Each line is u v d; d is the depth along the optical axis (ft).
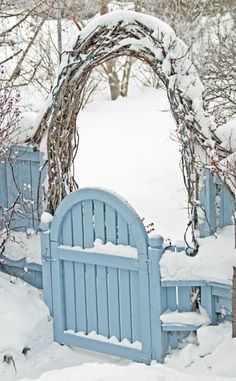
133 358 17.37
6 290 18.65
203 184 16.89
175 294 16.87
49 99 19.39
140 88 50.57
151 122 41.42
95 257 17.65
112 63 47.96
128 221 16.93
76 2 41.98
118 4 51.44
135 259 16.93
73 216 18.01
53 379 13.24
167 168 33.81
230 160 16.22
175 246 17.01
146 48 17.53
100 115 44.11
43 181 19.77
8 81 25.27
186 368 16.07
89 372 13.46
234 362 15.19
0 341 17.30
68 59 18.48
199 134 16.96
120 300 17.53
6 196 21.03
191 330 16.61
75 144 19.75
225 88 28.58
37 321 18.16
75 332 18.43
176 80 17.12
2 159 20.34
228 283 16.05
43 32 43.65
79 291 18.25
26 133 20.12
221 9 45.34
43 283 18.74
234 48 35.29
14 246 20.13
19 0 27.86
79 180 33.60
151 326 16.94
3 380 16.81
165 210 29.12
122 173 34.01
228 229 17.20
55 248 18.33
